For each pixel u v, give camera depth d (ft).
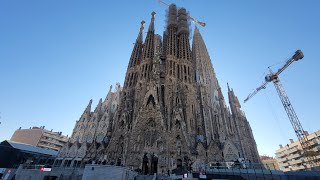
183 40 399.85
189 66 363.97
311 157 344.69
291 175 128.26
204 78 402.52
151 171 235.40
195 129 295.07
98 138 336.08
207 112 331.16
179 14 445.37
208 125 313.73
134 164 237.86
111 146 272.31
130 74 368.89
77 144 323.57
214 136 317.22
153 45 390.42
